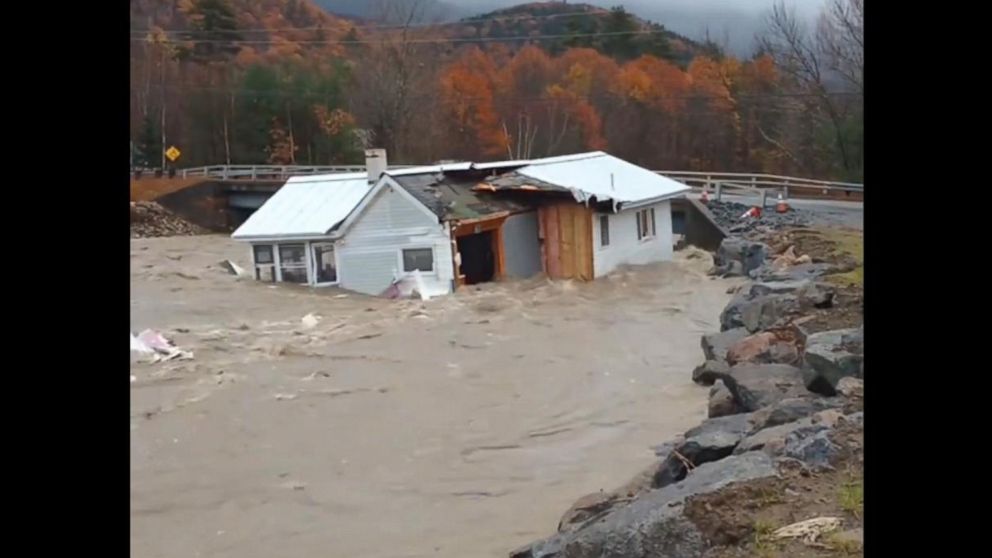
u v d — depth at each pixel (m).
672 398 15.35
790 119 51.88
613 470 11.91
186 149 60.16
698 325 21.84
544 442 13.43
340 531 10.48
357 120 63.31
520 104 62.47
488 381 17.14
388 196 27.03
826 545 5.95
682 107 57.75
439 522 10.56
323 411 15.45
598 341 20.31
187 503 11.51
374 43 66.19
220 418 15.08
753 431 9.67
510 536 9.97
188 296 26.80
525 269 28.98
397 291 26.88
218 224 51.69
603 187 30.30
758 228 33.34
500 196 29.09
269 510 11.23
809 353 11.16
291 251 28.97
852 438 7.53
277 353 19.66
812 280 17.97
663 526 6.63
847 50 45.97
